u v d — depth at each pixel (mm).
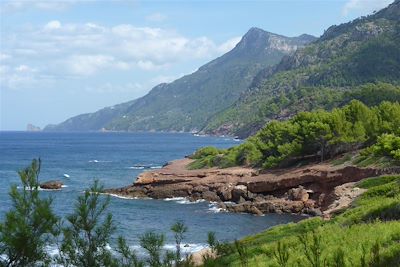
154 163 140500
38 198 10062
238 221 56938
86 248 10516
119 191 80312
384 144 62438
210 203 72062
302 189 66000
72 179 99125
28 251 9664
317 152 80438
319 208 61219
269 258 21375
